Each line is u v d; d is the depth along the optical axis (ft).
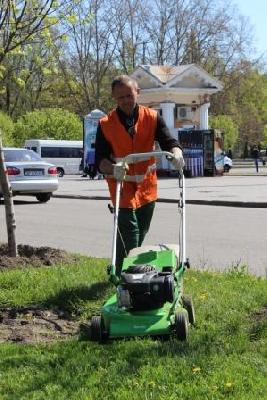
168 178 123.03
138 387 15.02
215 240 42.24
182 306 19.81
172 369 15.88
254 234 44.75
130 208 22.44
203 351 17.11
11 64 33.68
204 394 14.42
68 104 238.27
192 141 127.75
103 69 231.50
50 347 18.61
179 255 21.12
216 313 21.04
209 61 244.63
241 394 14.30
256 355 16.81
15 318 22.30
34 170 71.82
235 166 198.59
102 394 14.83
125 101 22.03
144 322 18.29
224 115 248.11
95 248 39.75
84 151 133.08
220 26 244.63
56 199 80.94
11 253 30.58
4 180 30.12
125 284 18.25
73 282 25.07
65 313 22.68
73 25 31.81
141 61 236.02
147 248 21.18
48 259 30.42
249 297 22.81
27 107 239.09
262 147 258.78
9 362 17.47
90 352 17.79
